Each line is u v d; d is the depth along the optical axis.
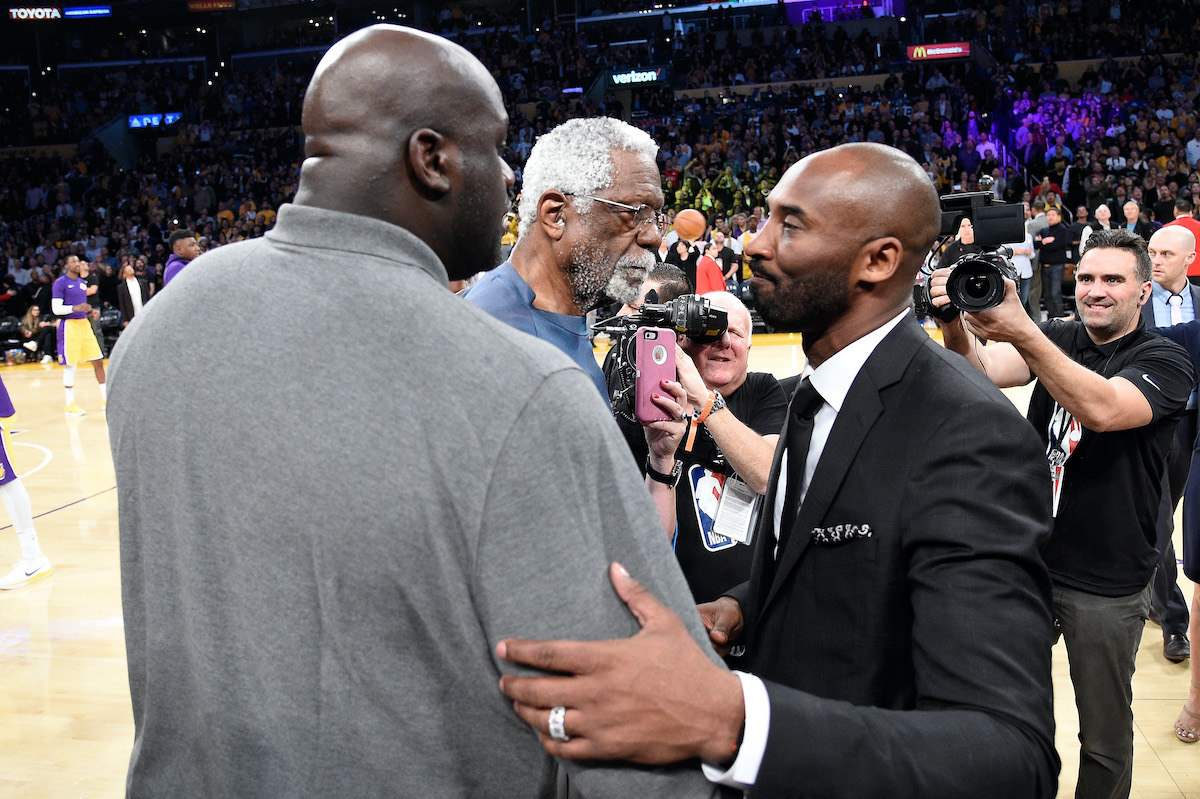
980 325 1.62
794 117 17.67
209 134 20.33
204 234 16.59
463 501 0.71
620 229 1.52
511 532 0.71
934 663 0.84
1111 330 2.12
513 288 1.53
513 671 0.73
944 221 1.64
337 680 0.75
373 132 0.82
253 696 0.77
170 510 0.80
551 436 0.72
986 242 1.60
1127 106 16.25
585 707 0.70
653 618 0.73
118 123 21.36
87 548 4.71
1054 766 0.82
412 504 0.71
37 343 12.52
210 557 0.78
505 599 0.71
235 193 18.34
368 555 0.72
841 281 1.03
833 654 1.00
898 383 1.01
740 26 22.45
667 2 23.14
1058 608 2.07
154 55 24.38
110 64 23.67
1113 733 2.04
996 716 0.80
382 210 0.83
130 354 0.84
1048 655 0.85
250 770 0.77
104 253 15.02
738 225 11.91
